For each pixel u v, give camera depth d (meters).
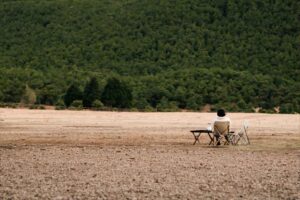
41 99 103.06
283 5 168.12
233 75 124.31
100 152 28.19
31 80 117.25
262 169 23.08
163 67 152.62
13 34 180.12
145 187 19.27
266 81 120.75
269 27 163.88
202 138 36.09
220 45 160.38
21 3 195.00
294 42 156.00
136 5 185.00
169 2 180.38
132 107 92.06
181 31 168.50
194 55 157.50
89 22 181.12
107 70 151.50
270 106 108.56
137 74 148.12
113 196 17.91
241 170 22.80
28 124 47.25
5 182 19.94
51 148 29.80
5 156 26.47
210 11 174.00
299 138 36.75
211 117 63.28
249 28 165.38
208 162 24.94
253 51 154.88
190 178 20.94
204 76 123.31
